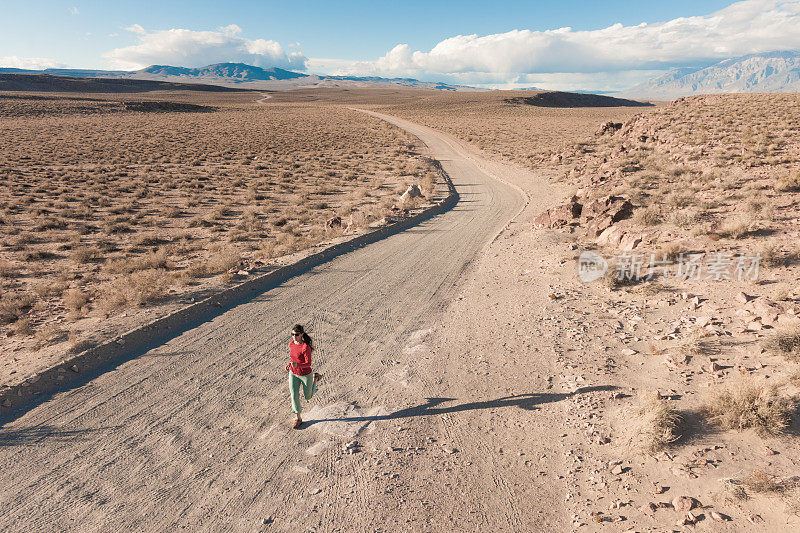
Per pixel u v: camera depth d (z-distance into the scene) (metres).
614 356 7.32
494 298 11.33
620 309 9.34
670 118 43.16
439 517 4.51
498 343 8.53
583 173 34.09
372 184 35.16
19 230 21.08
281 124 90.44
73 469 5.45
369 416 6.46
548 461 5.15
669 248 11.41
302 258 15.56
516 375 7.21
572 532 4.12
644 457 4.85
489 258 15.58
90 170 38.94
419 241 18.97
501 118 106.19
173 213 25.17
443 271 14.38
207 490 5.09
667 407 5.29
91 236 20.69
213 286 12.35
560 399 6.32
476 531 4.29
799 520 3.65
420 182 36.41
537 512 4.45
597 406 5.97
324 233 20.28
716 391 5.30
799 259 9.55
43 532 4.53
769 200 14.84
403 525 4.44
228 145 60.16
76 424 6.38
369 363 8.18
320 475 5.27
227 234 21.44
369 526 4.46
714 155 24.88
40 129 67.56
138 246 18.72
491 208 26.81
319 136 73.12
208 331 9.79
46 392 7.22
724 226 12.28
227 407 6.82
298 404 6.23
